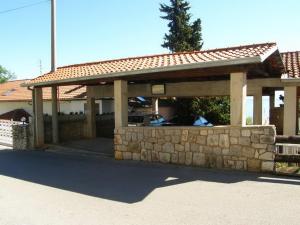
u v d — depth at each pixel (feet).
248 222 17.42
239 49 31.68
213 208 19.66
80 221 18.34
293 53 46.65
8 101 91.20
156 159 33.81
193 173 28.45
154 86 45.75
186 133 31.65
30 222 18.47
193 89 43.65
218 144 29.73
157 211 19.51
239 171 28.25
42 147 48.73
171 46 105.19
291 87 37.50
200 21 105.40
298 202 20.24
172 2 109.60
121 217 18.72
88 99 55.36
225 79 41.70
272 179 25.62
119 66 38.75
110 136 60.64
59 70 50.85
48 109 85.56
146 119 58.80
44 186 26.23
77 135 55.11
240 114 28.68
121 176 28.73
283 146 29.96
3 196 23.72
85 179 28.17
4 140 59.36
